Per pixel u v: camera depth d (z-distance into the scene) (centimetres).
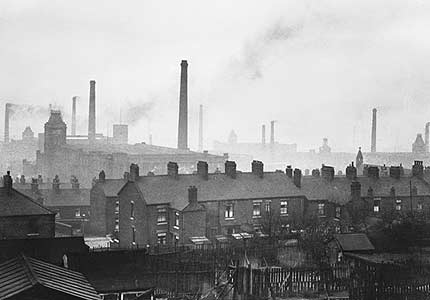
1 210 4591
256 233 5097
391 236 4794
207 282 3397
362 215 5603
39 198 6338
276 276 3219
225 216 5431
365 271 3075
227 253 4050
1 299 2456
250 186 5681
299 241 4478
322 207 5853
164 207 5288
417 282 3048
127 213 5678
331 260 4191
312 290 3262
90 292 2827
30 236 4650
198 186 5509
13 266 2991
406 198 6097
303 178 6188
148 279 3388
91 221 6594
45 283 2630
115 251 3522
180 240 5078
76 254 3453
